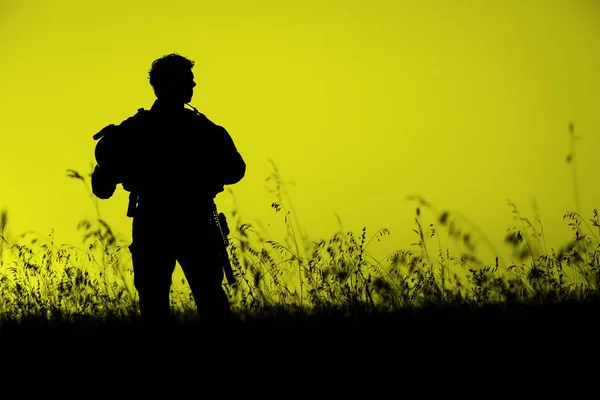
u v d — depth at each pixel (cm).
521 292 1641
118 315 1678
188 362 1311
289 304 1700
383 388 1155
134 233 1402
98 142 1405
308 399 1129
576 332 1384
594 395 1092
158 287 1399
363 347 1355
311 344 1384
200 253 1398
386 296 1670
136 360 1331
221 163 1415
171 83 1406
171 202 1389
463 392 1124
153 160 1390
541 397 1092
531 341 1341
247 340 1412
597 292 1616
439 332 1427
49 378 1271
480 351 1301
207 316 1408
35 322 1605
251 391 1172
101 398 1177
